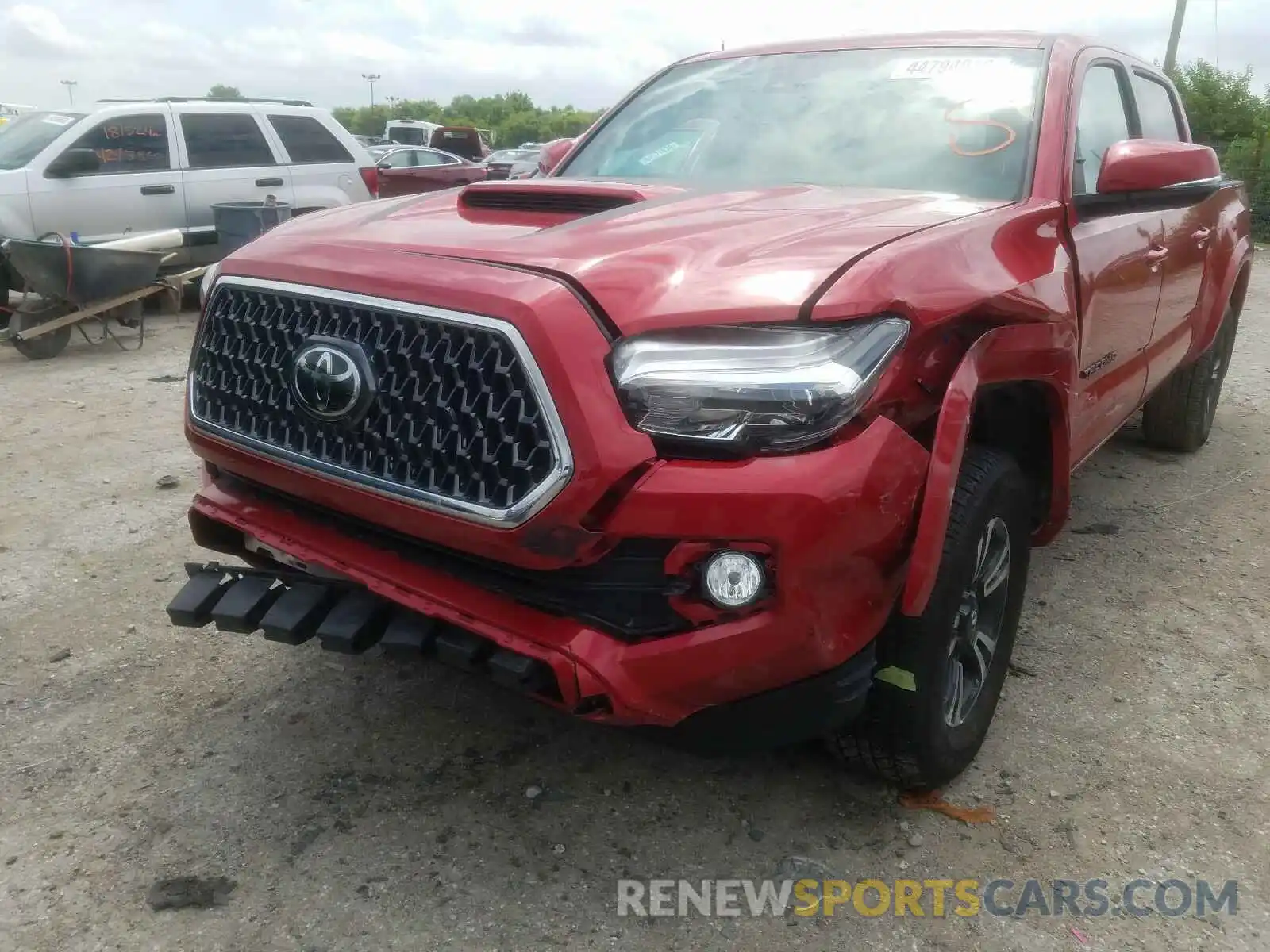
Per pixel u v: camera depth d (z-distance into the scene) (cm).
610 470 193
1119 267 323
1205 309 456
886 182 304
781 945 219
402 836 250
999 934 222
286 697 307
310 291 229
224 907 226
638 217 245
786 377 193
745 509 192
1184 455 554
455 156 1908
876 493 200
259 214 938
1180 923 226
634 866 241
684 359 195
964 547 235
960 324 225
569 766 278
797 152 325
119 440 557
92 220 902
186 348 816
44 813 255
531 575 211
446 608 217
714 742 220
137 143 934
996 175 296
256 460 244
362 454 223
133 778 269
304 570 253
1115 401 359
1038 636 352
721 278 206
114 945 216
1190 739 293
